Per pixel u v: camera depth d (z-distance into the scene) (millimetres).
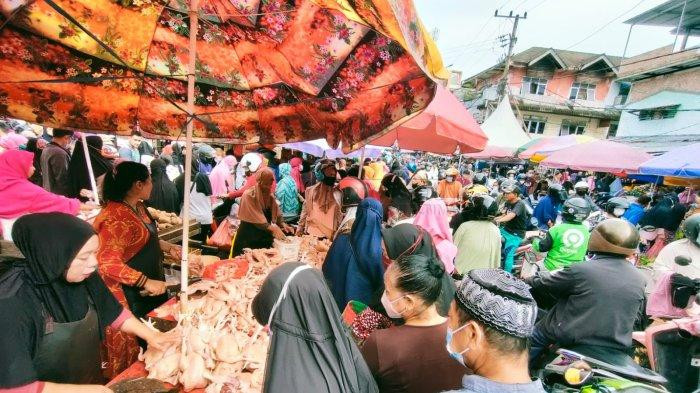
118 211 2219
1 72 1834
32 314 1308
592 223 6535
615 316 2244
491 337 960
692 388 2385
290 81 2301
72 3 1746
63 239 1342
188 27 2127
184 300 1881
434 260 1611
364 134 2125
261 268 2713
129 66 2174
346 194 3107
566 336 2373
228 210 6195
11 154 2881
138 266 2314
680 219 6320
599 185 17062
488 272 1078
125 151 7621
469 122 3229
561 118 28031
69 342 1437
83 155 4574
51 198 3105
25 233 1319
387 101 1926
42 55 1876
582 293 2311
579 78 27828
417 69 1686
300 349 1172
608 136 27594
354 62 1904
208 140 2766
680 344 2385
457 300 1072
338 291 2691
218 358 1653
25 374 1207
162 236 3586
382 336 1553
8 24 1681
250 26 2045
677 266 3287
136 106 2414
